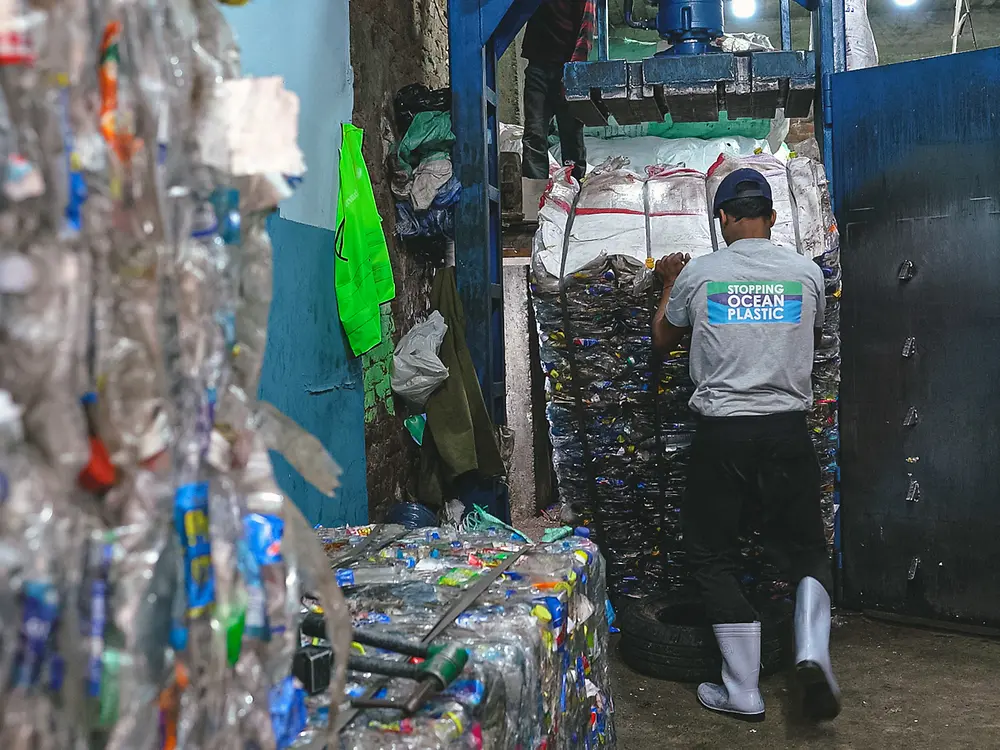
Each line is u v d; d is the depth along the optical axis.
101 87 0.66
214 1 0.87
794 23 11.80
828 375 3.52
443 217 3.95
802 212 3.49
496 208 4.24
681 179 3.67
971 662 3.29
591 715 1.96
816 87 3.82
